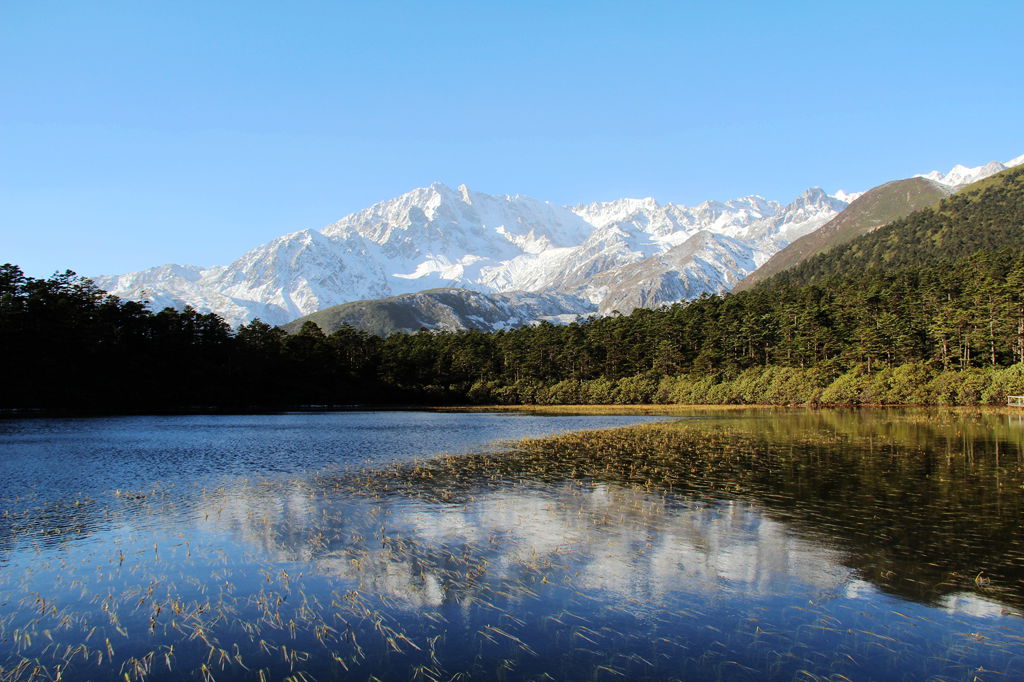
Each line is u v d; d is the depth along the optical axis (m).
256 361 144.75
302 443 57.38
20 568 20.14
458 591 17.69
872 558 20.12
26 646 14.58
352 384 157.62
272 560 20.66
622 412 110.44
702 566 19.58
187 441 59.81
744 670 13.11
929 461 40.41
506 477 36.00
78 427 78.94
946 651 13.92
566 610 16.30
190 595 17.67
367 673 13.12
